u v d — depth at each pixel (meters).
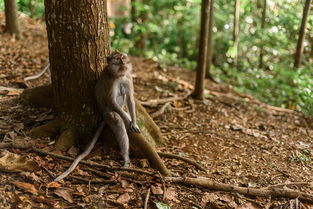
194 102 7.64
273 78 10.16
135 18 13.20
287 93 9.25
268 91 9.85
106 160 4.75
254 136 6.42
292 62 10.55
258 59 13.09
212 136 6.13
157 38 15.47
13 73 7.01
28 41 9.52
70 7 4.61
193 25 13.88
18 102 5.73
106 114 4.75
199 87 7.75
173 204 4.07
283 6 10.38
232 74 11.36
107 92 4.72
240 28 12.80
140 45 13.44
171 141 5.72
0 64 7.41
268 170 5.20
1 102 5.69
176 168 4.87
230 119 7.12
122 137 4.66
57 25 4.71
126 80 4.77
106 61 5.01
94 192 4.03
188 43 15.38
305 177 5.11
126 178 4.36
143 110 5.52
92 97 4.94
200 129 6.37
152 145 5.34
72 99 4.93
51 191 3.92
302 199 4.46
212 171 4.93
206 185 4.46
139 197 4.08
